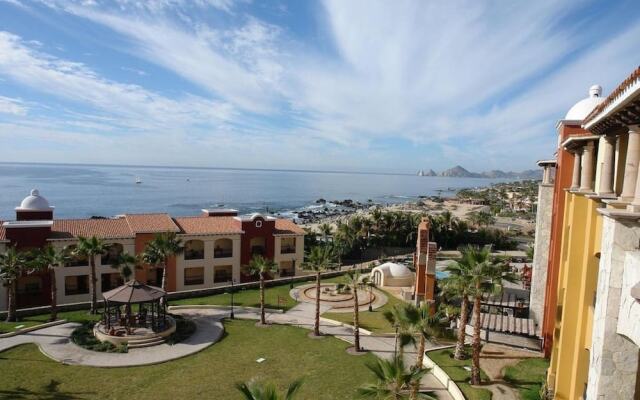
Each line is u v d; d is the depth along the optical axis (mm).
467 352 32406
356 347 35219
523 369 29297
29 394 27344
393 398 18891
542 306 36562
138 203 191500
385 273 58188
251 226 60344
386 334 39500
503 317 36938
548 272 31828
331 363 33000
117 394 27844
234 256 59469
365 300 50719
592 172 20297
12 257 39906
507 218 167125
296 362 33219
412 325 25391
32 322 40250
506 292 46875
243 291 54188
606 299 11617
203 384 29453
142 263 48500
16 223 48312
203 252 57656
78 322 40656
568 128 28906
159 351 34688
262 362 33125
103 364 32000
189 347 35625
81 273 50469
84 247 42812
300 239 64438
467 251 28859
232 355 34469
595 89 29312
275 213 179750
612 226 11555
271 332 39781
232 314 43562
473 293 27078
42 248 47594
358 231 90438
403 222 95688
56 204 176125
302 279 60281
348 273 37219
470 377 28156
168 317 41562
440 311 33531
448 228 99625
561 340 21844
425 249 46969
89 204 179875
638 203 11633
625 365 11414
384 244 92938
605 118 14070
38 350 34125
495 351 32656
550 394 24250
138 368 31672
